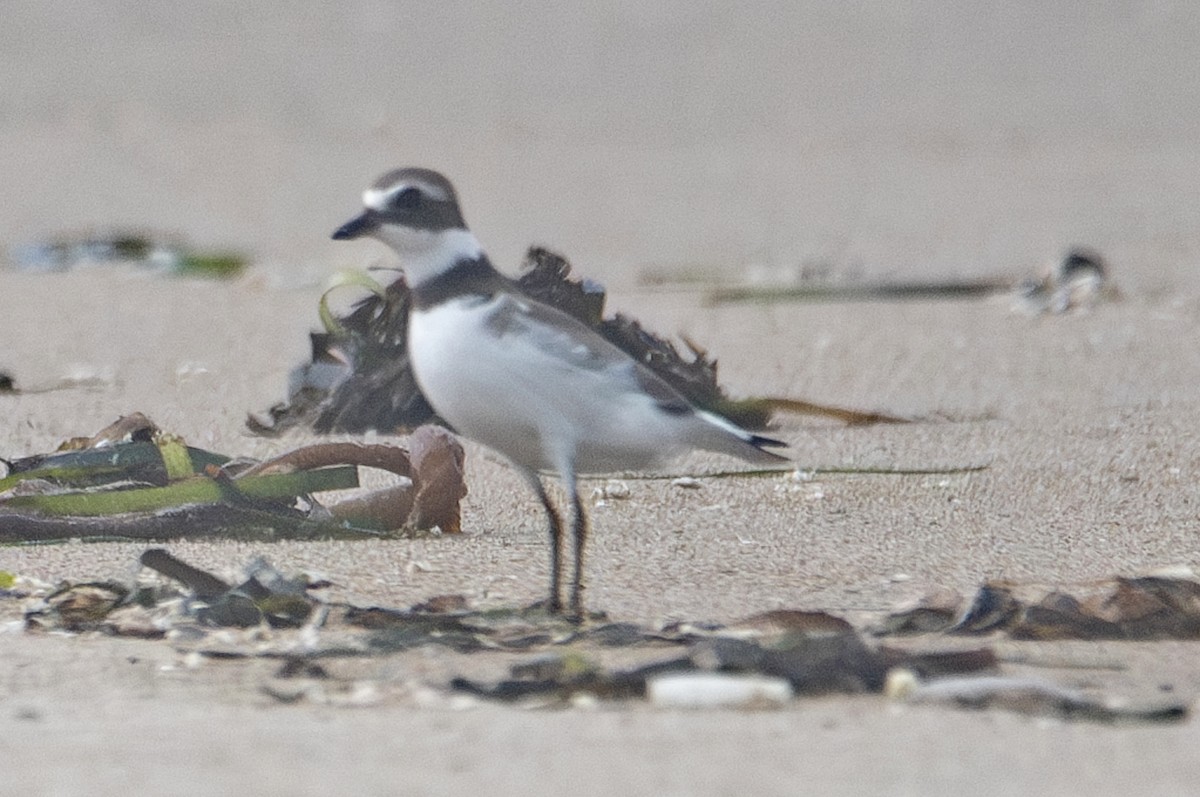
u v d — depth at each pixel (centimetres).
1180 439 1270
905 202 2839
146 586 897
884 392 1463
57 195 2822
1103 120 3503
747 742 661
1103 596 856
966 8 4238
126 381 1506
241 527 1050
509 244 2472
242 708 718
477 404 862
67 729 683
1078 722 693
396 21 4197
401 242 865
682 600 916
